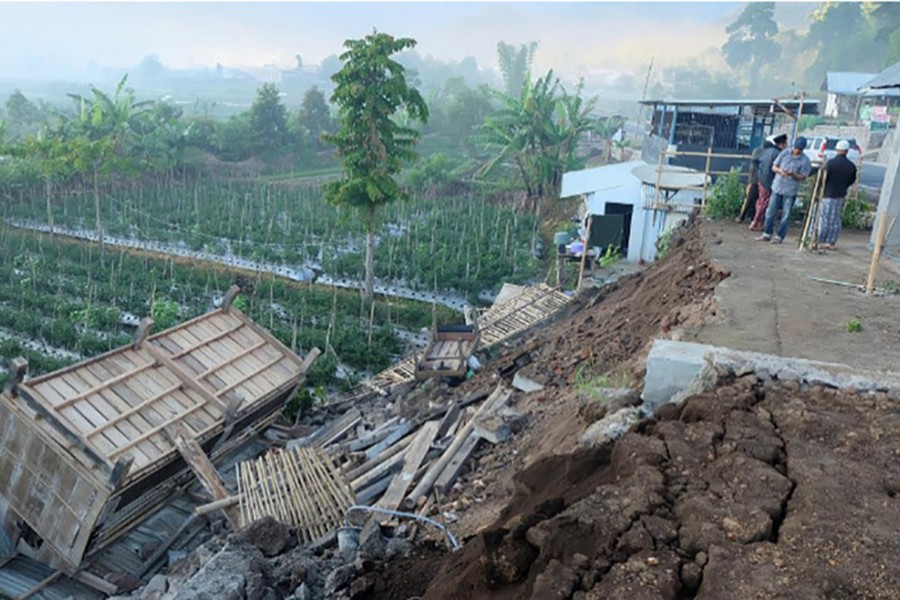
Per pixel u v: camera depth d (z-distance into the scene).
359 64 26.95
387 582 6.00
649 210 25.95
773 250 12.99
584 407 7.45
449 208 44.97
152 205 45.12
